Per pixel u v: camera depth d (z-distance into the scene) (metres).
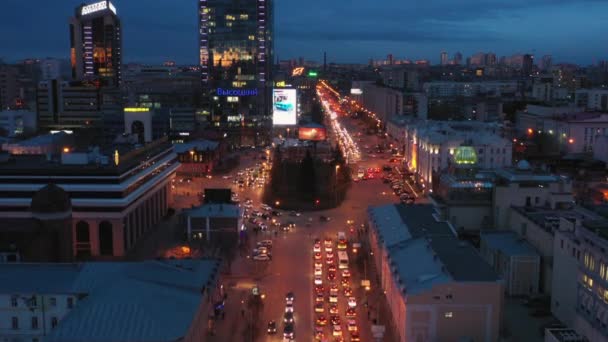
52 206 150.88
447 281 112.25
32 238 144.62
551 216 160.75
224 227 186.25
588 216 132.75
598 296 111.25
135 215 190.00
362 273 160.50
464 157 194.00
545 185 180.88
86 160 183.50
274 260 172.12
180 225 198.00
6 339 115.31
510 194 180.50
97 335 97.88
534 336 123.44
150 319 101.00
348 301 138.62
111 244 177.62
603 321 108.94
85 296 113.12
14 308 114.94
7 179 176.62
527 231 160.75
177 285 117.00
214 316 126.81
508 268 147.50
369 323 130.25
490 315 112.50
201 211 189.38
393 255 138.38
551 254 144.12
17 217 175.50
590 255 115.06
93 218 175.25
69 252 156.25
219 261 136.88
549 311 135.62
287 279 156.38
